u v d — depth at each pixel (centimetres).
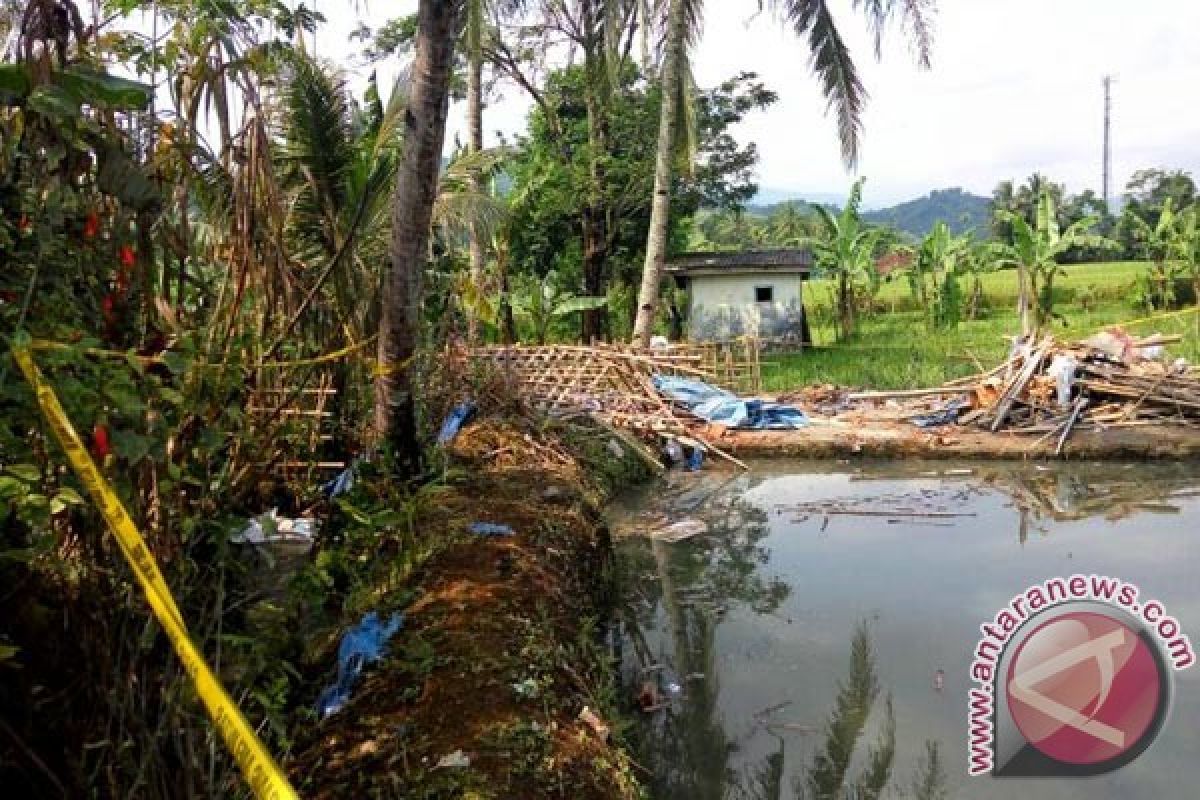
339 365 651
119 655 245
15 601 249
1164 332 1955
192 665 155
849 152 1515
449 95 535
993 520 848
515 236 1641
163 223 313
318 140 690
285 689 331
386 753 340
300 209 702
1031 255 1911
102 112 280
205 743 258
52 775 234
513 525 602
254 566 401
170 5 370
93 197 274
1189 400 1098
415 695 378
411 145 530
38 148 252
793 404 1323
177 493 278
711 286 2152
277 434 391
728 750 457
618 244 2122
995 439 1088
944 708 489
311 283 617
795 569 732
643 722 486
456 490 684
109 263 269
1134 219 2378
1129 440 1042
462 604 461
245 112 418
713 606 660
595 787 339
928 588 673
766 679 536
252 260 414
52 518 245
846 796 414
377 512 520
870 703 499
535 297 1558
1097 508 876
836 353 1989
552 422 968
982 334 2164
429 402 874
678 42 1380
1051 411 1121
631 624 633
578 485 785
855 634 595
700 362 1270
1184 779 409
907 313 2830
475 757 334
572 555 597
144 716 244
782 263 2109
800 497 955
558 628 476
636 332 1447
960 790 412
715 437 1120
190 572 275
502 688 382
